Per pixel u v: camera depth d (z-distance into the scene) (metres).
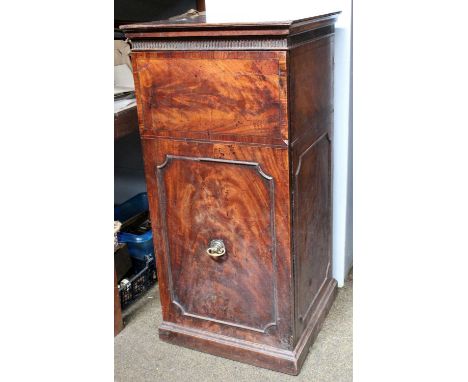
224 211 1.33
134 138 2.24
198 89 1.23
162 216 1.42
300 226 1.35
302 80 1.23
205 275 1.43
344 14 1.50
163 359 1.50
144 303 1.78
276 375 1.41
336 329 1.58
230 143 1.25
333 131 1.62
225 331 1.48
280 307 1.37
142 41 1.25
